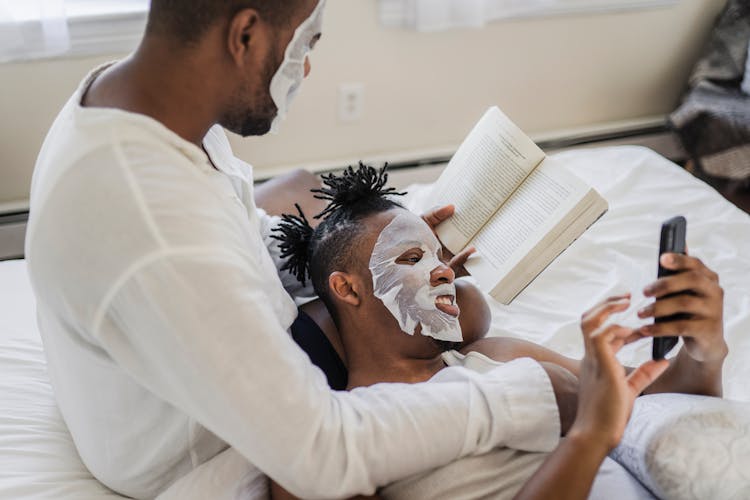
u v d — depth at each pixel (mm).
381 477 871
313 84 2293
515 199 1222
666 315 934
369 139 2473
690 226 1735
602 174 1949
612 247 1680
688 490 947
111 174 787
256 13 827
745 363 1354
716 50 2611
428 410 885
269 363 800
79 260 785
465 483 932
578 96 2715
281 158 2385
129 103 839
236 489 993
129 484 1090
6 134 1982
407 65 2369
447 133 2574
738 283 1562
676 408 1032
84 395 1004
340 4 2186
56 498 1070
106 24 1916
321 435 830
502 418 915
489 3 2303
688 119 2537
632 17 2607
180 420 984
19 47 1832
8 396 1228
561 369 1070
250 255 887
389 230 1144
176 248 770
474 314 1215
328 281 1143
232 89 873
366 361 1151
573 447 856
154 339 784
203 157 871
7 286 1474
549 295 1563
